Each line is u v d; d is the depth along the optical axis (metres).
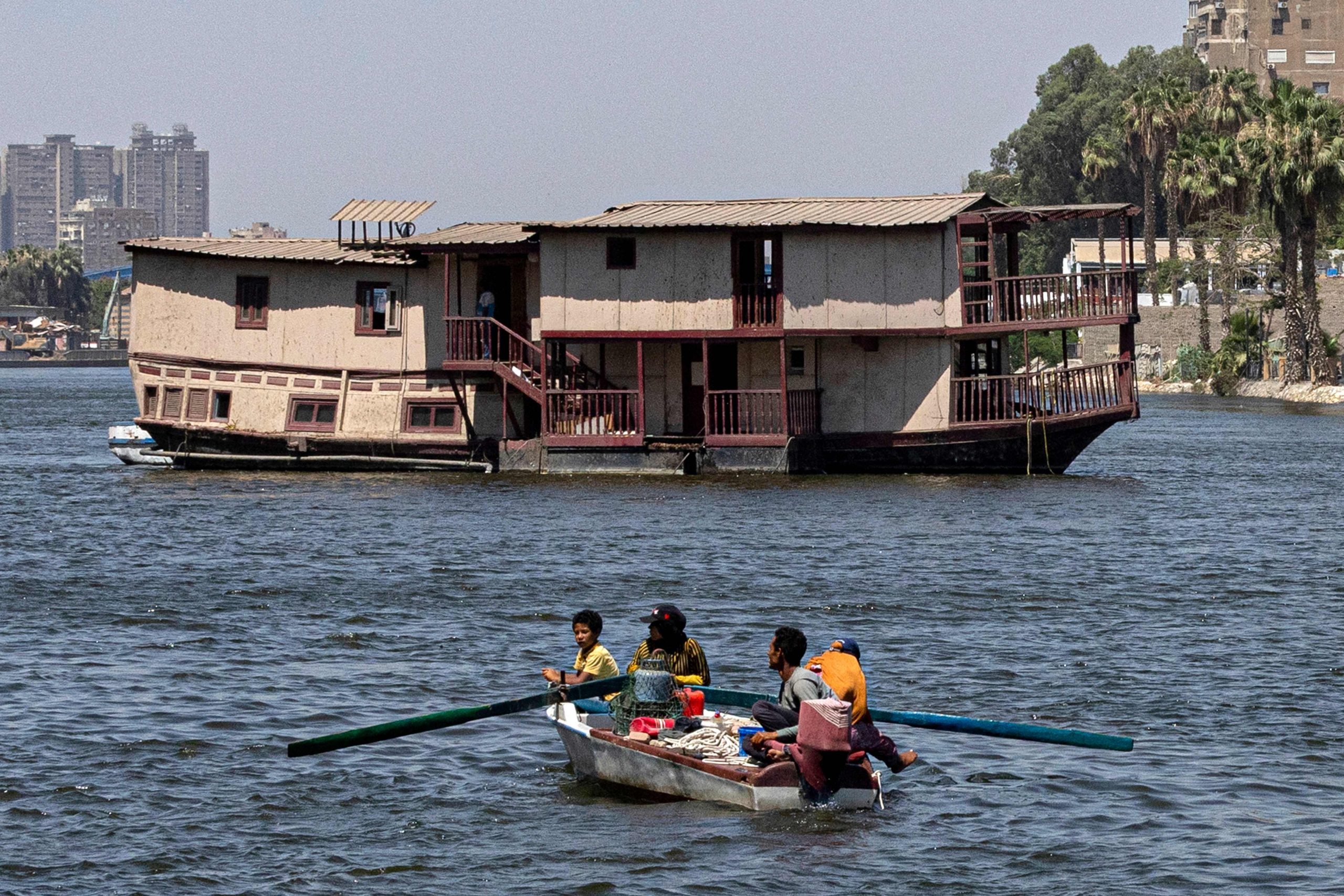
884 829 33.62
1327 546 75.31
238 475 112.25
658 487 101.62
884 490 99.56
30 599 59.97
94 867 31.23
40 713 42.25
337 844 32.69
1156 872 31.03
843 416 110.44
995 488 101.81
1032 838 33.00
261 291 113.62
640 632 54.00
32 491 101.25
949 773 37.50
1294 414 193.50
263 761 38.31
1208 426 171.12
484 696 44.81
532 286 113.25
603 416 111.94
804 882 30.64
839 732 34.47
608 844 32.72
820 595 61.03
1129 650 50.44
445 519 85.25
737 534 79.00
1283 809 34.62
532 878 30.84
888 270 107.12
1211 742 39.69
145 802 35.12
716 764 35.31
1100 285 110.75
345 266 112.50
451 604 59.22
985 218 107.94
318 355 113.25
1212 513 88.56
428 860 31.75
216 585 63.62
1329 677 46.38
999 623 55.44
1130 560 70.44
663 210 115.81
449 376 111.50
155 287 114.50
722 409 110.50
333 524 83.50
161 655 49.66
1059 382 110.75
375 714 42.66
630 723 37.03
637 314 108.50
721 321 107.62
